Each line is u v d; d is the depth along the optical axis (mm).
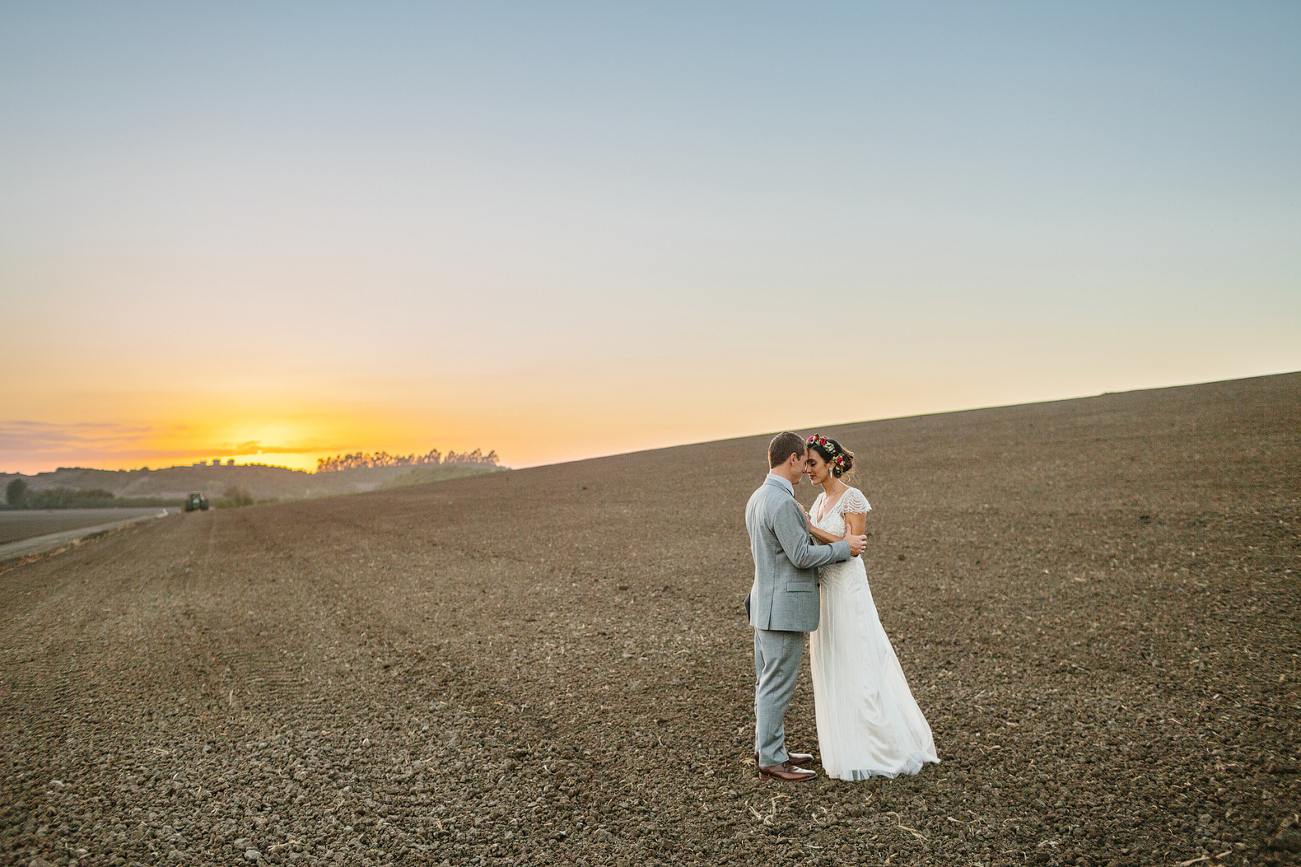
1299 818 3494
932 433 28234
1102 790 3875
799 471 4305
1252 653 5676
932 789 3984
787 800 3957
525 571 11344
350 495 53844
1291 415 18844
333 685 6367
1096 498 12781
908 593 8156
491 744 4887
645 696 5625
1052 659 5883
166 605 10781
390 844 3670
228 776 4582
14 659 8086
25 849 3707
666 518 16438
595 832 3713
